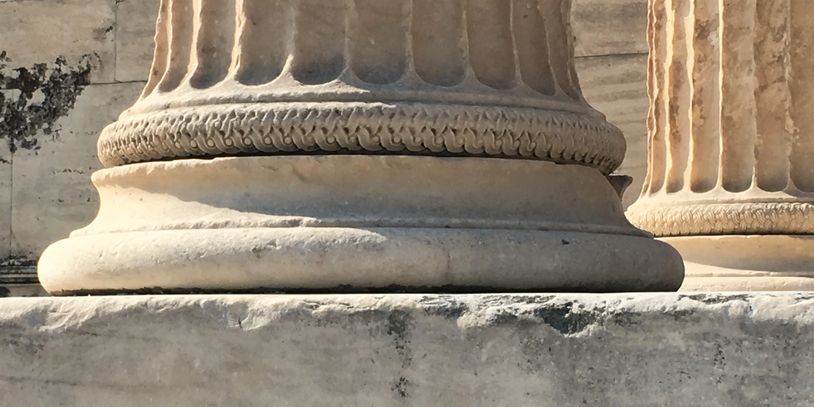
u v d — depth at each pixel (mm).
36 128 14758
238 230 5164
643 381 4379
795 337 4281
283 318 4625
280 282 5078
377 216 5172
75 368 4812
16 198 14719
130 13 14625
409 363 4535
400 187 5273
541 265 5219
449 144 5320
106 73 14633
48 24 14805
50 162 14688
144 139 5582
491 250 5137
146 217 5453
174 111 5508
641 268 5637
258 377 4637
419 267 5055
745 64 8727
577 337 4438
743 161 8734
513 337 4477
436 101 5367
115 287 5359
